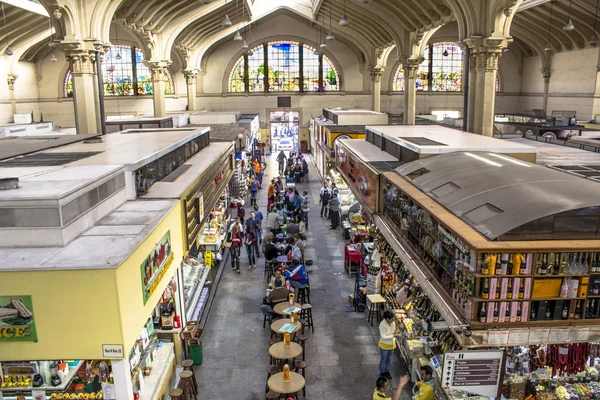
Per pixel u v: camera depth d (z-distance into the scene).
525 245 5.56
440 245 6.91
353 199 17.75
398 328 8.61
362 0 17.75
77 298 5.02
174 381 7.95
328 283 12.66
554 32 28.44
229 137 18.73
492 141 11.84
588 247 5.53
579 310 5.73
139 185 8.06
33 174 6.82
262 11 30.73
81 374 6.34
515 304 5.67
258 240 15.54
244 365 8.85
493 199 6.67
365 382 8.34
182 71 34.47
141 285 5.79
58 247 5.56
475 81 14.49
